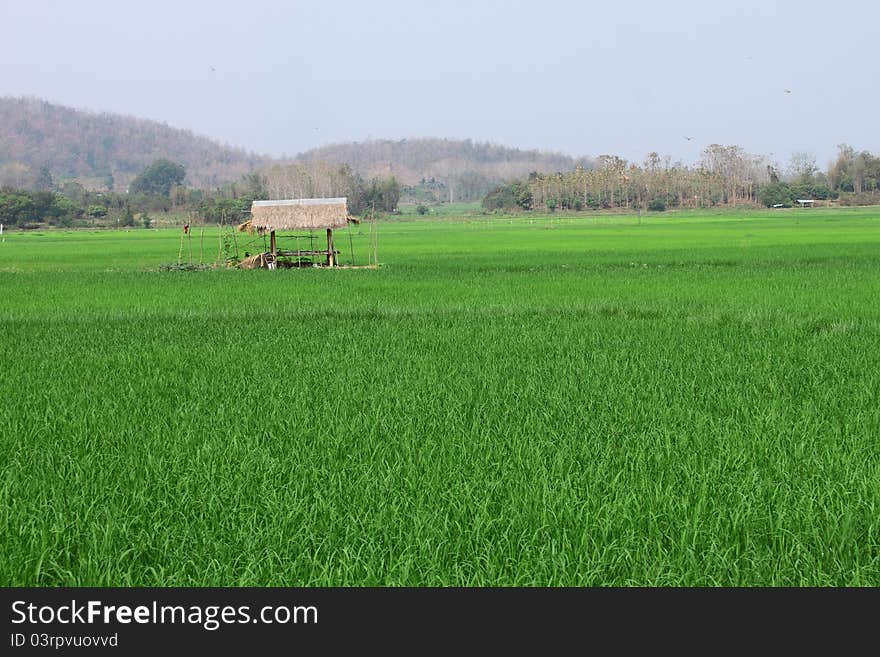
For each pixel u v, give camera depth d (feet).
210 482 25.36
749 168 515.91
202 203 421.18
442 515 22.86
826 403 34.96
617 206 490.90
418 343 53.06
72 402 36.81
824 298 75.51
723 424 31.81
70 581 20.04
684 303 74.23
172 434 30.94
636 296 80.43
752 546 21.04
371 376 42.04
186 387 39.86
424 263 130.72
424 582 19.81
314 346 52.54
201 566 20.47
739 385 38.81
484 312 70.59
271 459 27.22
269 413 34.04
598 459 27.53
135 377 42.78
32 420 33.30
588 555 20.58
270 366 45.39
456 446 28.78
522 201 494.59
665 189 492.13
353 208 481.46
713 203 500.74
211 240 229.86
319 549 20.98
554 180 490.08
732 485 24.76
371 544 21.02
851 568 20.52
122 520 22.74
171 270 122.93
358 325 62.85
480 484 24.98
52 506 23.35
